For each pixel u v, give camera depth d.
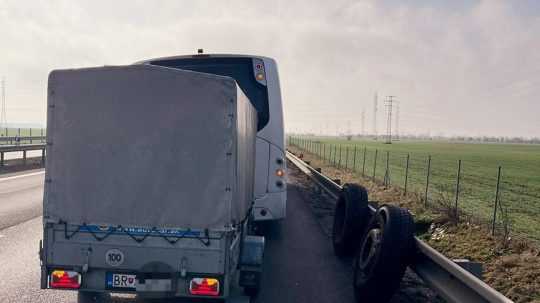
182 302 5.56
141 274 4.60
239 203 5.11
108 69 4.65
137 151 4.64
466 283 4.07
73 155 4.68
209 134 4.64
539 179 26.89
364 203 7.77
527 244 8.15
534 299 5.84
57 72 4.68
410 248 5.49
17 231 9.22
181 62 8.80
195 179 4.63
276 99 8.84
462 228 9.77
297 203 14.39
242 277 5.60
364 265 5.81
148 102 4.64
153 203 4.63
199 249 4.60
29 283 6.12
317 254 8.16
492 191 19.69
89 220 4.64
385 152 62.84
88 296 5.64
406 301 5.92
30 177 19.20
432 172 29.83
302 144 72.94
